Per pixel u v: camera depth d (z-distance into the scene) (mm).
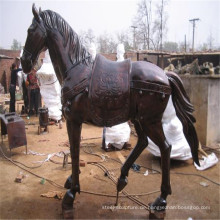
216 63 12602
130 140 5090
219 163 3734
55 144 4820
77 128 2295
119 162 3834
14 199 2725
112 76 2168
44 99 6645
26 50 2340
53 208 2557
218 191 2883
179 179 3189
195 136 2445
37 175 3342
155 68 2273
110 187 2996
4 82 14844
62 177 3301
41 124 5621
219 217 2385
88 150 4430
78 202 2639
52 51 2340
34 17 2289
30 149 4488
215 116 4453
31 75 7469
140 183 3107
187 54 12031
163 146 2283
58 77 2443
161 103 2193
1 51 14828
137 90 2166
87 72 2238
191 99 4527
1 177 3295
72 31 2312
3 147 4570
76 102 2191
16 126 4035
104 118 2209
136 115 2289
